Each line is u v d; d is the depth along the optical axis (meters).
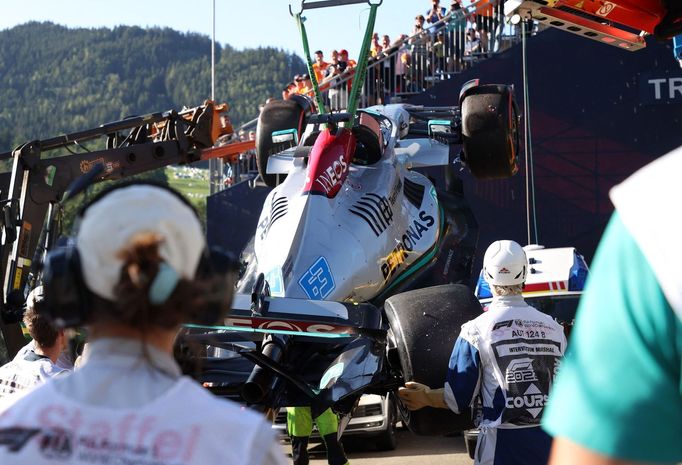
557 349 17.42
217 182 74.50
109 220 6.37
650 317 5.34
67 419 6.24
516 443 17.05
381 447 33.03
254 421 6.31
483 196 65.56
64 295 6.46
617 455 5.36
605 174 64.38
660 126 63.91
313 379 25.70
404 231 31.20
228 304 7.03
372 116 32.25
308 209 27.11
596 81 64.25
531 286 36.12
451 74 65.50
